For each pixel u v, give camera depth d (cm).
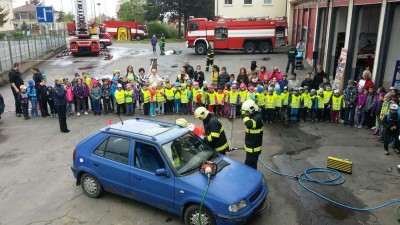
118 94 1304
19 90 1330
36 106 1348
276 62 2534
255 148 731
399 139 896
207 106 1322
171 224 614
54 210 666
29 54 2570
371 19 1655
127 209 665
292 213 651
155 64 1775
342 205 677
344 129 1162
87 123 1250
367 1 1308
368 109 1129
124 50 3575
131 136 646
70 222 624
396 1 1109
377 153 950
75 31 3077
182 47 3841
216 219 556
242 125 1212
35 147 1012
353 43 1478
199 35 2997
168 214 647
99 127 1198
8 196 724
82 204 685
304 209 666
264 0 3769
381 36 1188
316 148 991
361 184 771
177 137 655
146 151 629
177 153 627
